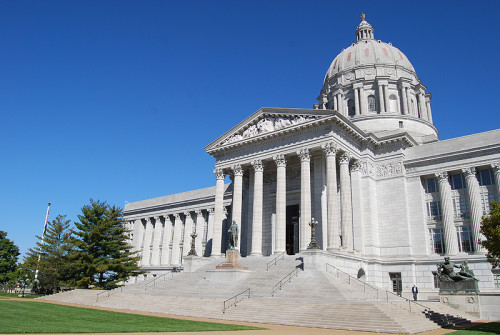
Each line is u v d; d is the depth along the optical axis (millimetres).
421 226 60062
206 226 90125
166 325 27922
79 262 67875
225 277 49688
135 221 105062
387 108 84688
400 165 63250
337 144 57938
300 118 60781
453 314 38719
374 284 57781
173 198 97562
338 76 93500
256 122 66875
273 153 62656
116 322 29062
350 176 63062
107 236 71750
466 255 55594
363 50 94000
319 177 61719
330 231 53281
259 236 60562
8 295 71875
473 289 41156
